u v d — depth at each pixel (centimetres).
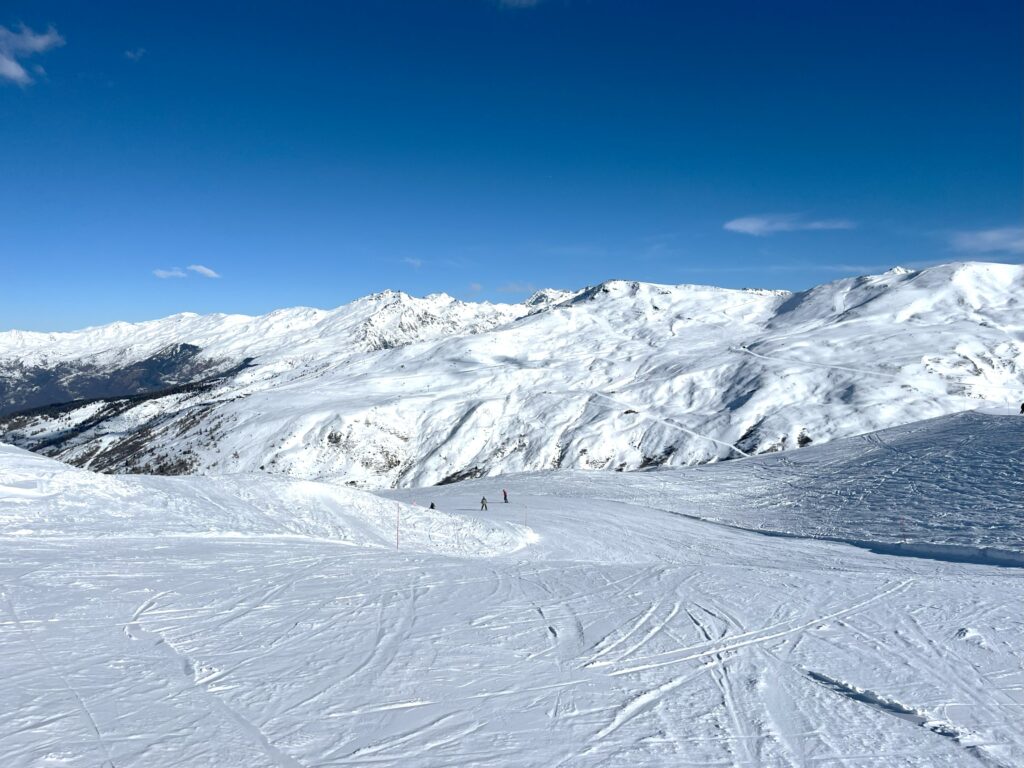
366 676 881
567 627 1166
